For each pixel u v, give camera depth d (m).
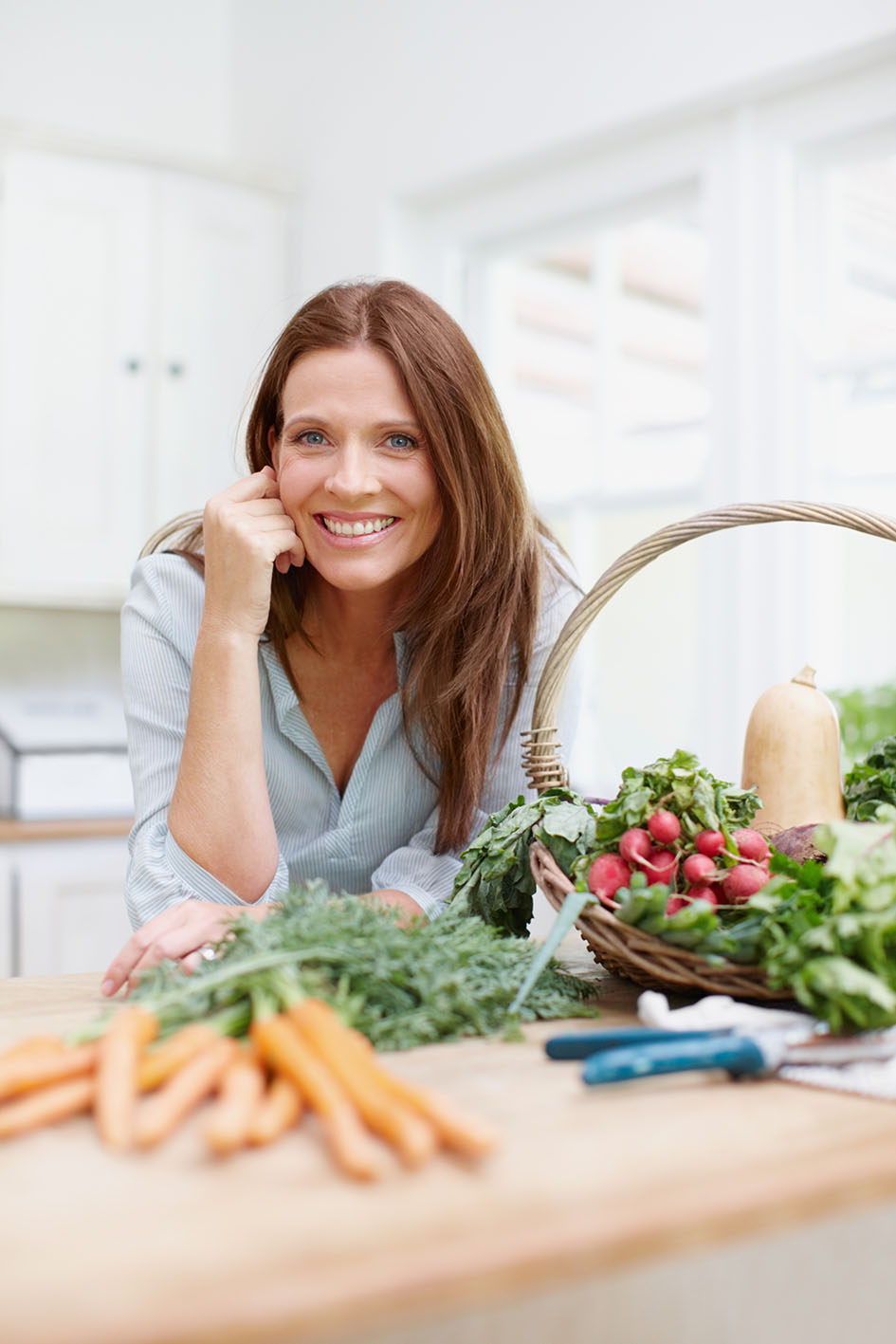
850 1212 0.69
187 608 1.46
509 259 3.23
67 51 3.55
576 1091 0.81
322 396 1.25
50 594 3.17
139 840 1.34
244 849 1.29
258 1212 0.61
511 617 1.39
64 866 2.94
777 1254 0.73
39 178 3.14
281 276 3.52
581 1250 0.58
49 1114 0.73
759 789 1.22
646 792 1.03
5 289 3.10
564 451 3.10
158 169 3.31
